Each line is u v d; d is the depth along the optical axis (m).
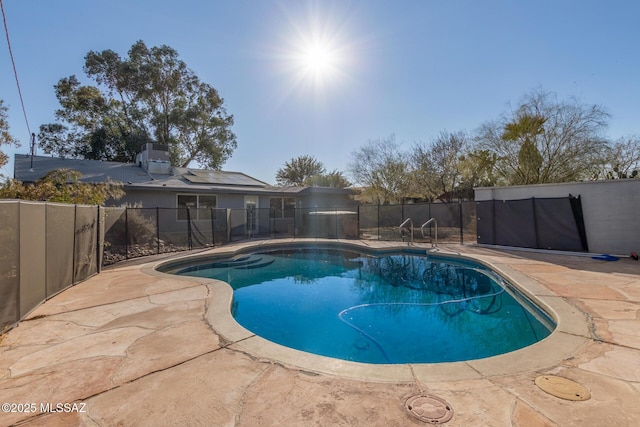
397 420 1.92
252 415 2.00
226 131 26.47
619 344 2.92
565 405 2.03
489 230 10.20
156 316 4.00
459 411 1.99
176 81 23.59
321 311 5.47
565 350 2.83
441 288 6.91
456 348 3.93
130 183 12.02
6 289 3.55
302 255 11.09
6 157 7.06
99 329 3.56
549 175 14.12
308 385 2.35
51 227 4.84
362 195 20.27
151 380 2.45
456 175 18.12
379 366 2.64
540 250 8.93
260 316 5.24
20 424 1.94
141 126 23.27
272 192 15.62
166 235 11.96
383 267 9.14
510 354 2.80
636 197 7.84
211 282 5.91
